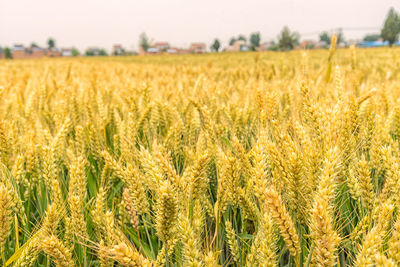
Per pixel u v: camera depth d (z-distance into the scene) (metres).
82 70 14.84
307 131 2.29
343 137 2.00
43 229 1.80
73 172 2.05
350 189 1.97
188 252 1.54
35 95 5.00
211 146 2.63
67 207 2.17
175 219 1.63
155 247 2.22
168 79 8.44
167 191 1.53
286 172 1.79
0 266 1.79
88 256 2.21
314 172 1.75
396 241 1.33
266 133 2.22
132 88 5.28
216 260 1.68
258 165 1.75
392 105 3.76
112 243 1.71
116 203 2.80
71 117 4.25
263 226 1.61
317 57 25.61
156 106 3.88
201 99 3.93
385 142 2.79
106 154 2.21
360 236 1.76
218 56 48.62
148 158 1.72
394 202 1.79
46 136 3.13
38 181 2.68
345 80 5.97
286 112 3.41
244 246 2.01
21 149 3.12
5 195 1.71
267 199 1.45
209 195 2.53
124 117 4.01
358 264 1.39
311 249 1.51
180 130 3.08
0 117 3.84
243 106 4.22
